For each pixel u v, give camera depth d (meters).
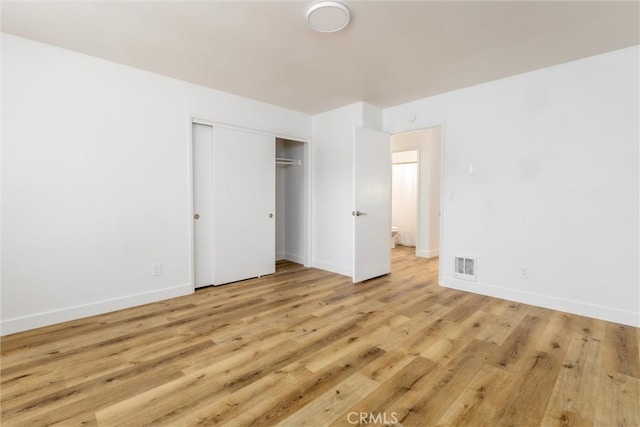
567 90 2.83
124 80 2.93
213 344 2.28
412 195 6.79
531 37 2.37
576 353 2.13
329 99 3.92
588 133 2.74
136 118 3.02
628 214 2.58
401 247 6.65
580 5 1.96
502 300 3.23
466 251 3.54
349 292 3.51
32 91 2.47
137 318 2.76
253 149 4.01
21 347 2.22
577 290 2.84
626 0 1.90
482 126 3.36
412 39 2.39
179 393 1.72
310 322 2.68
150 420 1.52
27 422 1.50
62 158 2.62
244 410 1.59
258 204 4.12
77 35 2.37
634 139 2.54
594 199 2.73
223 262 3.81
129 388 1.77
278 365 2.00
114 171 2.90
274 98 3.88
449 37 2.37
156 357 2.10
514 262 3.20
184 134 3.35
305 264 4.79
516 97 3.12
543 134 2.97
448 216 3.67
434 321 2.69
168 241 3.27
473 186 3.45
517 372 1.91
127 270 3.01
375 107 4.18
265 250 4.23
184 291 3.40
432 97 3.77
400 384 1.80
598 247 2.72
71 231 2.69
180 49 2.59
